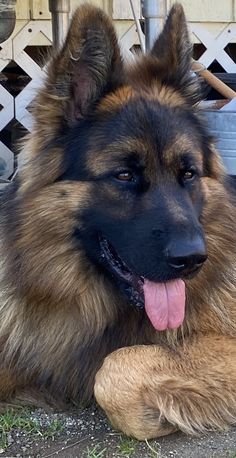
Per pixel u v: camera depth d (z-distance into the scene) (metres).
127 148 1.08
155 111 1.11
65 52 1.09
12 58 2.15
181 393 1.05
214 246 1.15
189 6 2.21
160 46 1.20
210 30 2.26
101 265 1.13
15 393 1.17
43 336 1.15
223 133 1.47
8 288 1.15
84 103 1.12
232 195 1.19
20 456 1.04
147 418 1.04
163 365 1.08
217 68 2.33
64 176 1.10
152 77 1.18
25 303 1.14
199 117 1.18
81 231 1.11
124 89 1.14
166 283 1.08
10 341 1.16
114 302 1.15
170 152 1.09
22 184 1.13
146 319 1.14
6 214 1.15
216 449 1.03
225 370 1.09
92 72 1.11
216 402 1.07
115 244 1.09
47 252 1.11
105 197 1.09
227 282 1.18
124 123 1.10
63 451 1.04
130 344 1.15
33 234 1.11
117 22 2.18
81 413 1.14
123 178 1.08
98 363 1.15
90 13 1.08
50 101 1.11
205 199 1.14
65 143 1.11
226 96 1.58
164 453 1.02
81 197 1.10
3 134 2.16
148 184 1.09
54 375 1.17
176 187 1.10
